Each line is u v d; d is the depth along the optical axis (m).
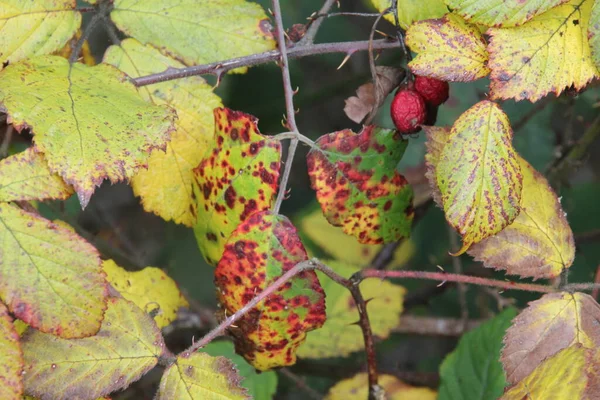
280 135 0.64
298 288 0.64
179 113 0.66
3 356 0.60
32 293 0.60
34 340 0.62
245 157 0.64
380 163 0.65
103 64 0.64
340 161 0.65
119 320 0.62
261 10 0.67
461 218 0.63
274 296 0.64
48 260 0.61
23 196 0.61
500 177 0.63
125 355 0.62
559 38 0.63
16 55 0.65
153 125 0.62
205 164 0.65
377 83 0.66
